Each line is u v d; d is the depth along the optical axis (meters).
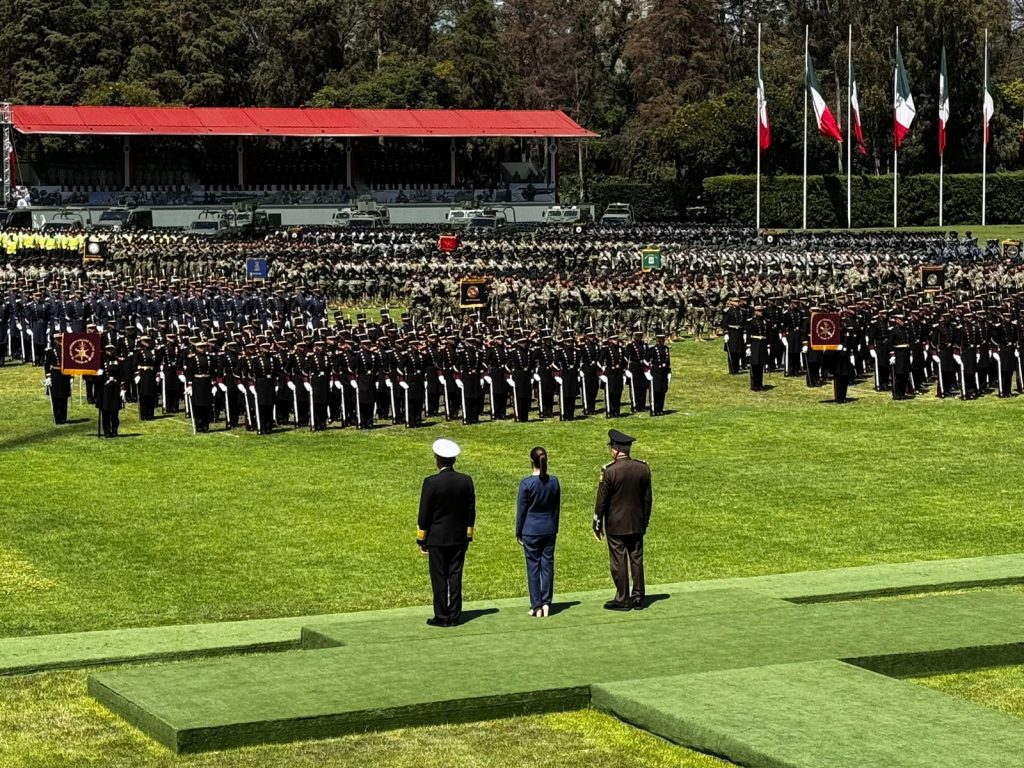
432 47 160.38
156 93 134.25
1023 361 52.50
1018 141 137.12
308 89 153.12
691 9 152.25
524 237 89.94
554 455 42.66
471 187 128.50
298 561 30.95
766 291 64.50
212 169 127.81
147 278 72.81
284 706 20.11
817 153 132.25
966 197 131.62
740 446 43.94
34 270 71.06
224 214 100.88
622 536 25.58
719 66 152.50
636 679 21.25
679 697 20.36
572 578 29.59
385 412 48.19
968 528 33.91
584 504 36.38
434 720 20.25
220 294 61.00
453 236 82.69
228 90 144.00
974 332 51.94
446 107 143.38
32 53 138.75
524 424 47.62
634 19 166.38
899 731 19.06
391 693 20.64
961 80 136.50
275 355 46.69
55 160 123.44
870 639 23.31
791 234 94.31
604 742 19.64
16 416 48.59
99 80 137.25
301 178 130.00
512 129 125.06
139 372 47.88
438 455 24.70
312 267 73.38
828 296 61.31
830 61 148.25
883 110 135.50
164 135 118.44
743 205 128.75
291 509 35.69
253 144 130.00
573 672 21.64
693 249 82.44
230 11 152.00
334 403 47.69
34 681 22.45
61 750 19.45
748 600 26.44
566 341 49.62
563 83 164.25
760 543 32.56
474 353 48.09
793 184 128.50
